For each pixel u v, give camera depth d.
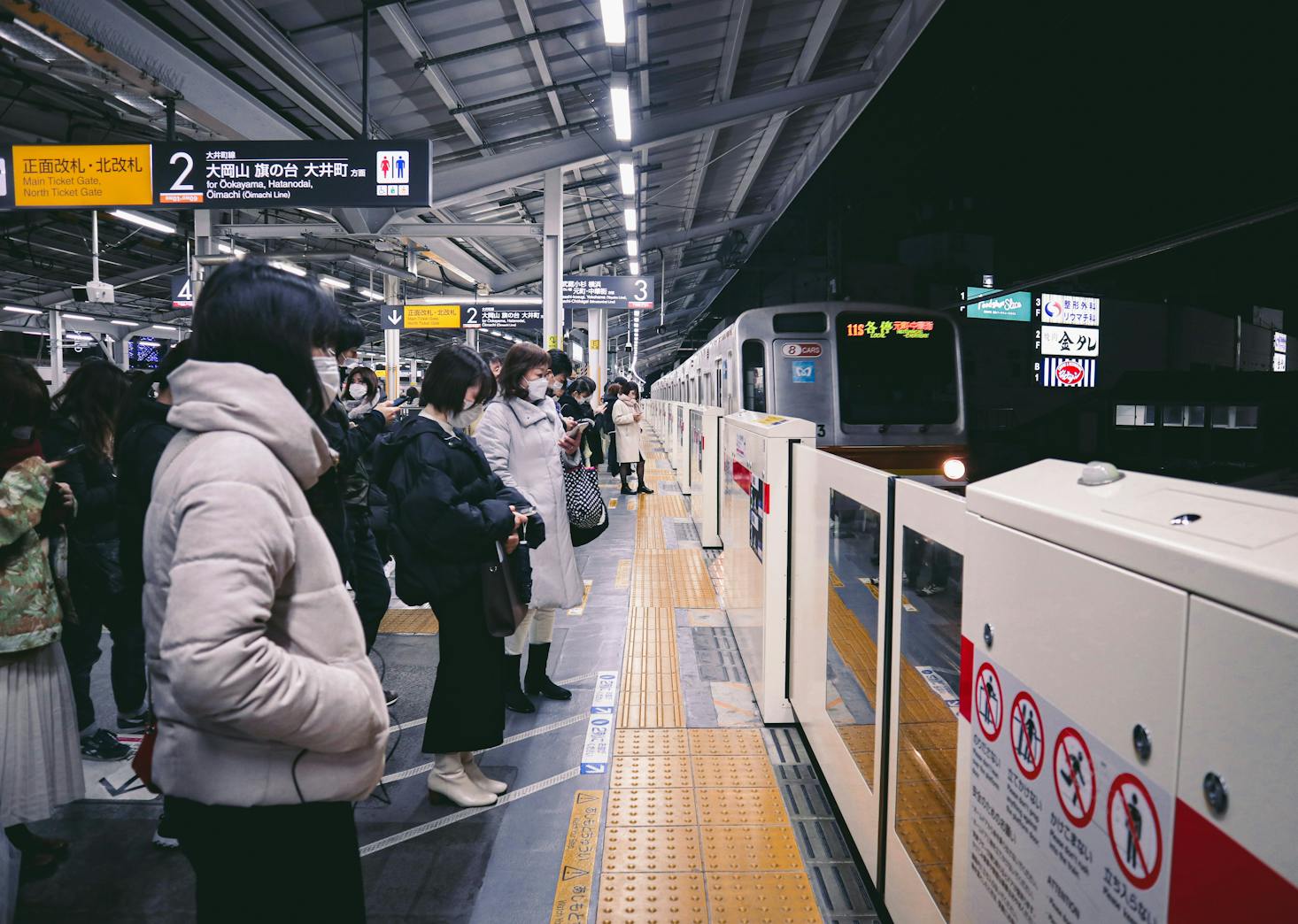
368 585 3.75
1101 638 1.00
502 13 7.49
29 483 2.06
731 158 16.66
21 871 2.26
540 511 3.33
